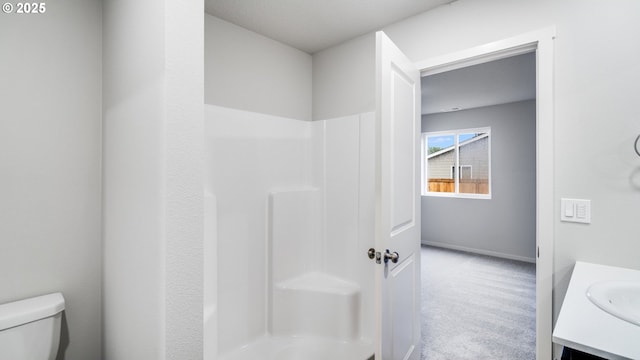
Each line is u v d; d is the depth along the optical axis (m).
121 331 1.24
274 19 2.15
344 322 2.19
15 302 1.28
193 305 0.97
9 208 1.29
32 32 1.34
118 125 1.25
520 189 4.84
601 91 1.43
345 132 2.37
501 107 4.98
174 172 0.92
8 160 1.29
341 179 2.39
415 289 2.03
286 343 2.19
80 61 1.47
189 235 0.96
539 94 1.58
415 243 2.02
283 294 2.25
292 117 2.60
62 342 1.42
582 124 1.47
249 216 2.15
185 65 0.94
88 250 1.49
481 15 1.78
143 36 1.02
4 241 1.28
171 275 0.91
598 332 0.87
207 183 1.91
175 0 0.92
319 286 2.28
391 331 1.63
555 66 1.54
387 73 1.56
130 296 1.15
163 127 0.90
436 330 2.59
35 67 1.35
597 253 1.45
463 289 3.54
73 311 1.45
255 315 2.18
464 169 5.53
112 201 1.34
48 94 1.38
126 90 1.16
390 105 1.60
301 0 1.92
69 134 1.44
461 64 1.95
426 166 5.95
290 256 2.36
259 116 2.21
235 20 2.16
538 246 1.60
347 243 2.36
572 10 1.50
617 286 1.16
